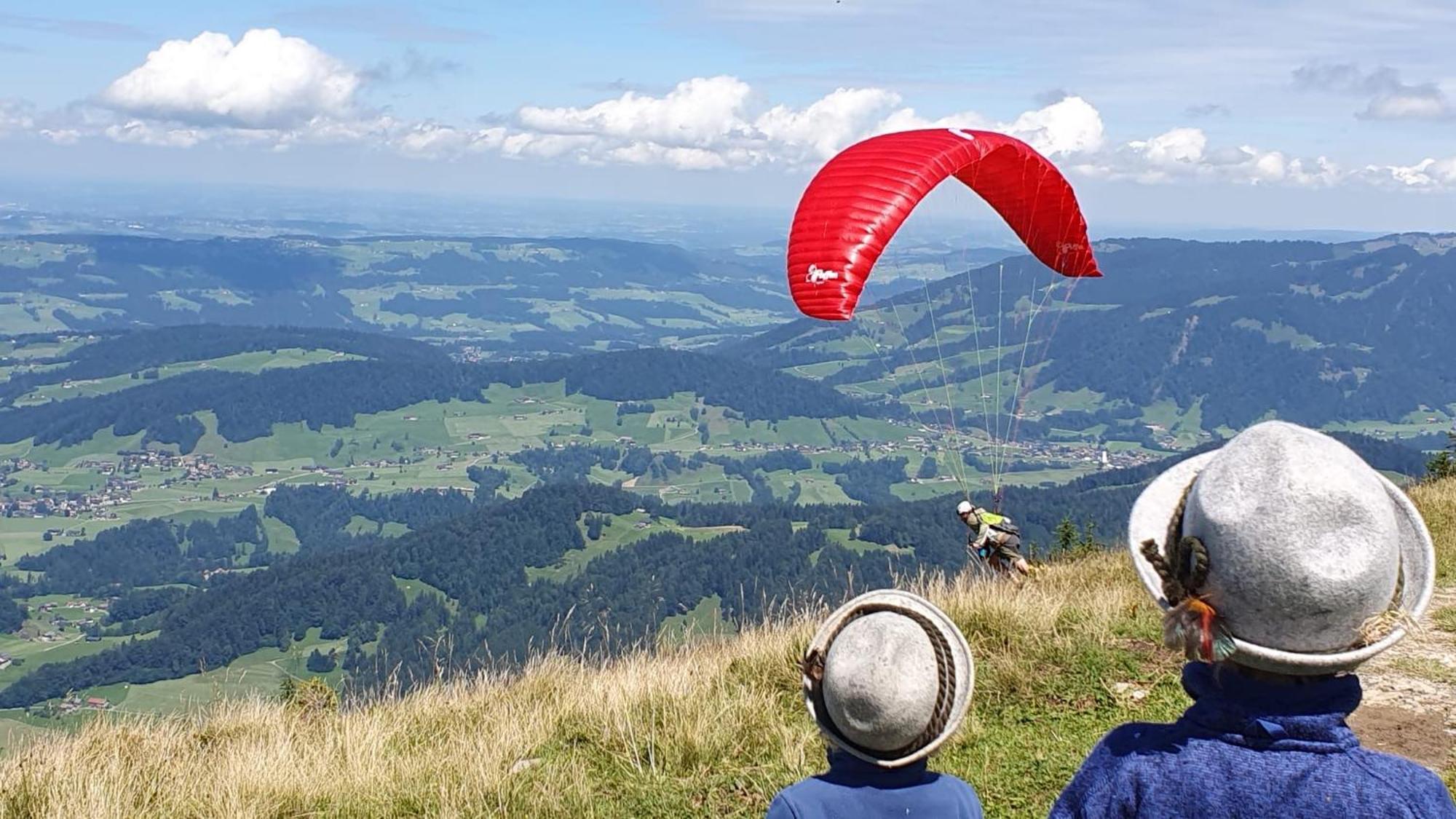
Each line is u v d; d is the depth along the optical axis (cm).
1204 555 197
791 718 700
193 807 634
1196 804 201
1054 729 657
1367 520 188
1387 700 654
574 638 958
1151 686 702
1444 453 1823
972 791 273
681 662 866
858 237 873
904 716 255
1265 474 195
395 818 609
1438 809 195
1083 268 1145
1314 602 186
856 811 259
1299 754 200
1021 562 1070
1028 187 1077
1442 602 849
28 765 711
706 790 608
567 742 703
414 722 812
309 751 724
